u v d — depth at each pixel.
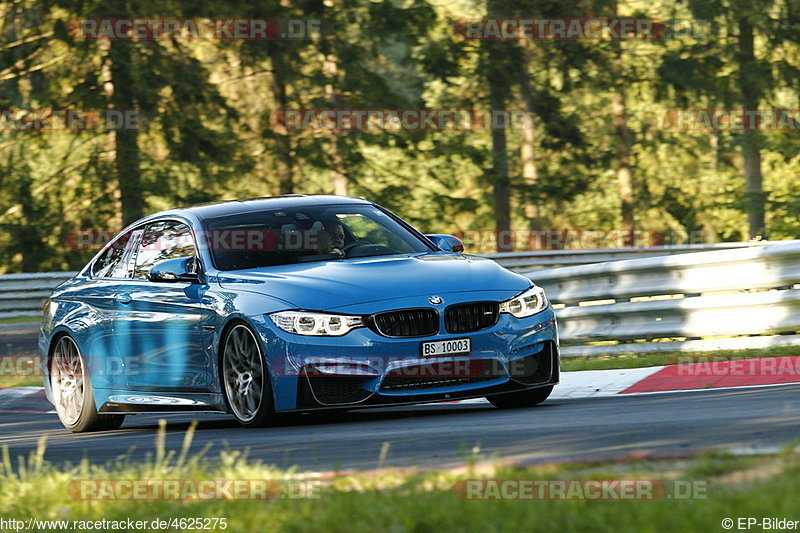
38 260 86.44
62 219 85.56
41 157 86.31
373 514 11.11
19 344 54.56
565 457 13.75
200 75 82.12
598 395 25.19
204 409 23.50
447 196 95.94
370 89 85.19
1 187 85.25
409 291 21.72
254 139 86.12
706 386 24.52
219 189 85.12
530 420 19.86
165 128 81.69
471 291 22.06
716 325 30.81
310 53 85.00
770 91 86.88
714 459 12.52
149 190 80.56
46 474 15.64
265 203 25.84
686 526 9.73
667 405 20.73
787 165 105.44
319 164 85.81
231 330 22.45
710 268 31.11
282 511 11.98
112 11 78.88
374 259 23.66
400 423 21.16
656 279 32.47
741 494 10.36
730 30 85.81
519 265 69.94
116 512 13.34
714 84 88.56
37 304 68.62
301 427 21.70
